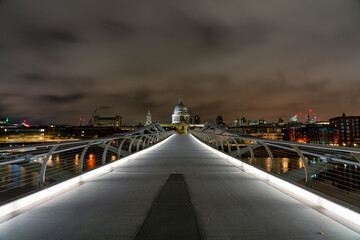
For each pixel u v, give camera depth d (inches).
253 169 254.4
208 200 151.0
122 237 100.0
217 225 111.9
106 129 5693.9
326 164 287.4
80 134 5595.5
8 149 131.8
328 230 105.7
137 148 463.5
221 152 427.5
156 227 109.0
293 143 163.6
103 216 124.2
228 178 222.1
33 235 102.2
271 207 136.8
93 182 206.8
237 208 135.5
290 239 97.4
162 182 206.1
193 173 249.8
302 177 365.4
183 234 101.7
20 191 638.5
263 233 103.0
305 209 133.1
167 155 450.3
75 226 111.6
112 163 294.4
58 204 144.4
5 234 103.0
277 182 194.7
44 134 5049.2
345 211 119.3
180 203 145.2
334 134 5216.5
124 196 161.8
